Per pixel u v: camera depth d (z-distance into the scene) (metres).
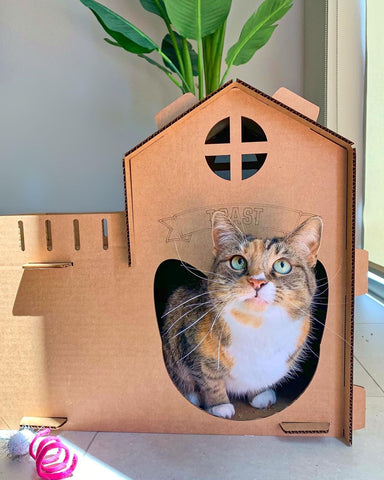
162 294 0.50
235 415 0.51
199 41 0.91
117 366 0.51
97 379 0.51
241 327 0.49
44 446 0.45
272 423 0.50
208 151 0.47
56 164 1.32
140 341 0.50
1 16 1.23
